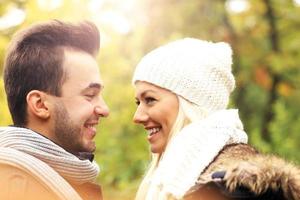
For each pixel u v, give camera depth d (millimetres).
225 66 2998
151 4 10547
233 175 2551
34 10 6387
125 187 7715
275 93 13234
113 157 8016
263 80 13125
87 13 6816
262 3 13141
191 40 3053
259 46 13219
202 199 2598
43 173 2676
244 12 13172
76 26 2914
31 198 2666
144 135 8172
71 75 2850
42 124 2855
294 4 13133
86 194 2900
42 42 2861
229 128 2822
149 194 2844
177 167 2770
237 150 2723
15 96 2871
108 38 7719
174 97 2959
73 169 2797
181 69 2945
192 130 2842
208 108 2957
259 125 13609
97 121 2916
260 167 2564
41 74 2840
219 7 12625
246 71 13141
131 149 8117
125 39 8445
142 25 9352
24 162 2676
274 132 9594
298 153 9203
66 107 2846
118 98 7992
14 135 2773
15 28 6578
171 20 11227
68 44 2881
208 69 2965
